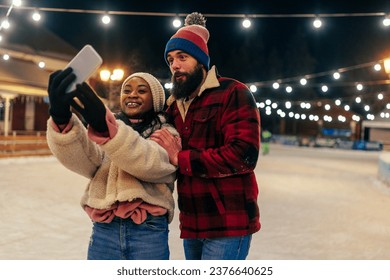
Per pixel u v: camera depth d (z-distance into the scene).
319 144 39.06
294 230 6.05
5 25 7.93
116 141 1.78
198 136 2.16
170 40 2.23
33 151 16.58
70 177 11.16
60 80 1.72
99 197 2.06
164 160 1.98
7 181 9.78
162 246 2.12
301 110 47.94
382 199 9.73
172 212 2.17
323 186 11.66
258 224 2.21
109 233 2.10
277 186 11.08
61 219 6.14
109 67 10.85
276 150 31.56
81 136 1.94
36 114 23.45
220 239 2.12
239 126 2.03
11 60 20.23
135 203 2.01
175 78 2.21
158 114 2.22
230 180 2.12
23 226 5.60
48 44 22.08
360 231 6.21
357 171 17.08
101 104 1.75
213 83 2.16
